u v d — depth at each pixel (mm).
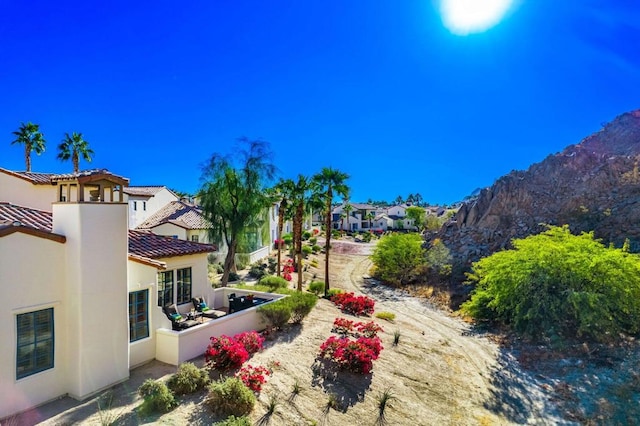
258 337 12367
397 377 12094
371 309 20125
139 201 34094
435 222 52969
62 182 9281
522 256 17969
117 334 9539
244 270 29562
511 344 16266
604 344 15148
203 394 9148
